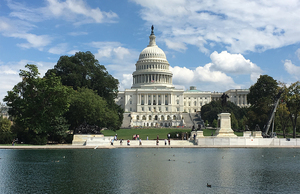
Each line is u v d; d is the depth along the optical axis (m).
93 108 82.50
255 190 30.59
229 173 37.84
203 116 183.88
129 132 131.00
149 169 40.19
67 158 48.69
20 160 46.47
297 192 29.92
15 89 74.12
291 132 130.50
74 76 99.19
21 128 76.44
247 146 66.31
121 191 30.23
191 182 33.53
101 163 44.34
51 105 73.81
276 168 40.88
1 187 31.38
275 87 113.62
